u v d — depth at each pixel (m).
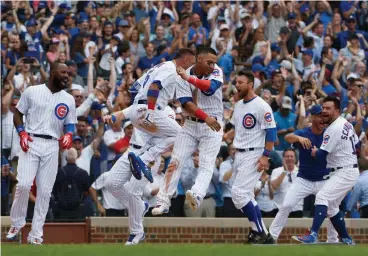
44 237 35.50
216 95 27.94
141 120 28.84
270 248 22.62
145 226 36.34
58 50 46.12
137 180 29.98
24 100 28.94
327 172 30.59
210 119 27.17
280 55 48.78
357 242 36.56
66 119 29.38
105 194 36.97
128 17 49.47
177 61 28.17
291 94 45.53
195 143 28.30
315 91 45.44
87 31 47.59
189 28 50.12
